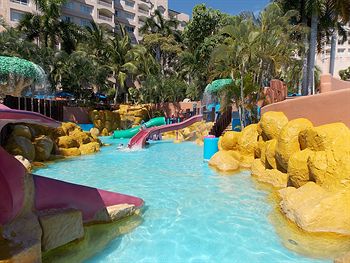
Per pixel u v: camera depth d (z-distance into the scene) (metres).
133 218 6.02
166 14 62.56
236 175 9.93
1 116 3.50
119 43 36.41
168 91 35.28
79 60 28.84
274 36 17.34
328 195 5.40
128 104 35.28
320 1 20.92
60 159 13.59
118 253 4.60
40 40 32.69
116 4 53.31
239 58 16.02
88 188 5.61
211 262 4.31
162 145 18.97
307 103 8.32
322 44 28.38
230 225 5.64
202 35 41.22
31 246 3.68
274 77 20.50
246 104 16.56
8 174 3.94
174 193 7.86
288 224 5.55
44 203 4.77
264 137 10.09
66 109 26.08
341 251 4.50
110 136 25.55
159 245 4.86
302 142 7.39
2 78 17.66
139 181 9.31
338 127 6.44
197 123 22.44
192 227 5.58
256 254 4.51
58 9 32.62
